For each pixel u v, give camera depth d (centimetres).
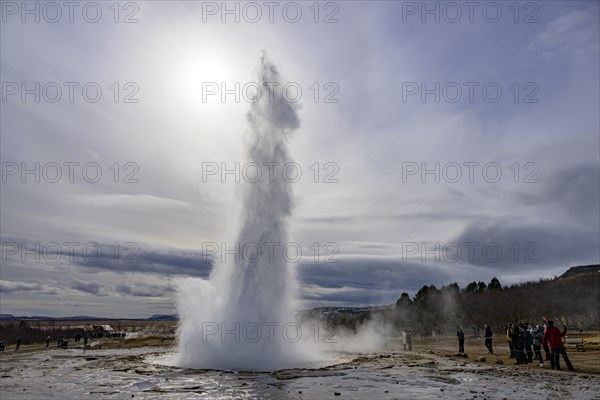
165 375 2030
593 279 8869
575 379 1856
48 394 1595
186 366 2467
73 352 4262
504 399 1429
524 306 8350
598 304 8169
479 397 1469
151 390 1638
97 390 1666
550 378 1886
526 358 2478
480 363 2538
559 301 8575
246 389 1641
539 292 8938
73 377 2053
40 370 2417
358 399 1446
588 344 3444
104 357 3344
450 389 1633
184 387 1691
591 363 2392
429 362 2562
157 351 4075
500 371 2127
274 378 1911
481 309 8381
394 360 2741
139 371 2194
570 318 8025
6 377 2114
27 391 1666
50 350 4825
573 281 9100
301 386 1703
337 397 1481
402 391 1597
